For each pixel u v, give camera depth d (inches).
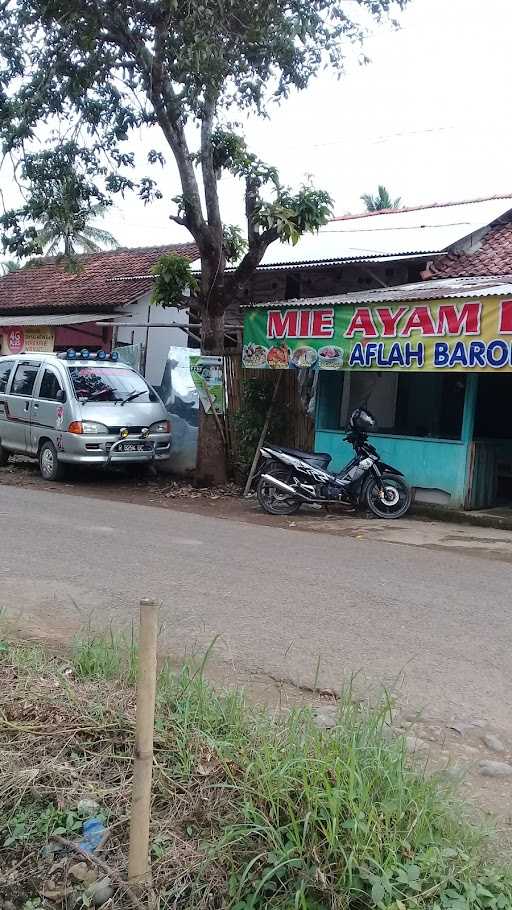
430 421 520.7
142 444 526.9
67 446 519.8
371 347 427.8
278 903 107.1
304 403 512.7
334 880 107.7
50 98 480.7
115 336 758.5
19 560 300.5
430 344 404.5
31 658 179.0
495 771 147.0
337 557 326.6
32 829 124.1
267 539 363.9
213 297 509.7
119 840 120.4
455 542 369.4
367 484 437.1
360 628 228.1
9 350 847.7
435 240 571.5
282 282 655.1
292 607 247.4
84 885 113.3
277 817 116.2
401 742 135.3
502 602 261.3
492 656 207.9
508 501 463.8
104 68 476.4
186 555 319.0
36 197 506.3
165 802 125.5
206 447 522.3
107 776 134.1
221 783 125.9
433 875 107.5
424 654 207.9
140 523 394.0
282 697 176.9
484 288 425.1
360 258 559.8
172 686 160.9
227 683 183.2
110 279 844.6
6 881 115.7
